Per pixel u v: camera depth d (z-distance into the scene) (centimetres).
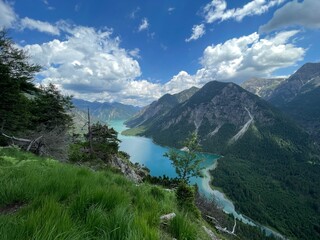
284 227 12231
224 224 1859
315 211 14800
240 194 15750
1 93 1861
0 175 452
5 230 188
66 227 213
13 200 334
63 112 2764
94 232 239
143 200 443
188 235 329
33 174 448
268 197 16338
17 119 2048
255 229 9162
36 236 182
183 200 872
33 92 2434
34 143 1902
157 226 331
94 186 405
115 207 297
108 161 2855
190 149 2881
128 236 220
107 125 3581
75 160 2191
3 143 1834
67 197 370
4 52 1891
